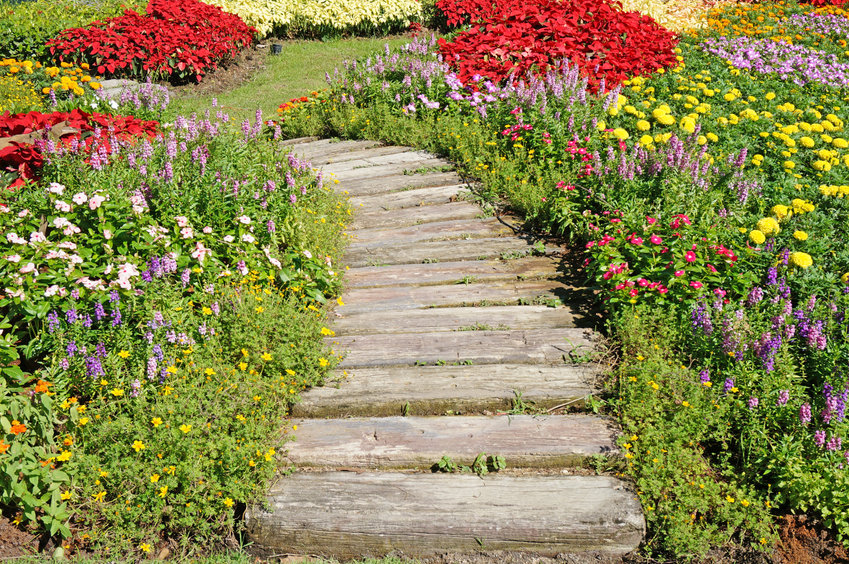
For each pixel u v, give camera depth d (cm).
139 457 373
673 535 345
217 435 387
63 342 434
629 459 384
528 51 999
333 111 969
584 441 399
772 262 521
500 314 527
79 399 428
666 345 465
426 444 404
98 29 1220
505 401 437
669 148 638
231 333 456
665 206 569
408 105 926
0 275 458
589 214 609
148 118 847
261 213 580
